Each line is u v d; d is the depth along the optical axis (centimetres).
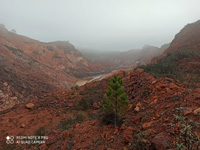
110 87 613
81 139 555
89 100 1237
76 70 8950
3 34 7150
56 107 1235
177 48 4762
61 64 8100
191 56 2211
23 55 5303
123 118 605
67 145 537
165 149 325
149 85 871
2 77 2764
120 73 1823
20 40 7719
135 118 566
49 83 4025
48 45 9069
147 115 557
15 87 2709
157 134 391
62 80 5306
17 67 3806
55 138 636
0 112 1295
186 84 783
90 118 824
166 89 706
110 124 602
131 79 1218
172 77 1116
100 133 562
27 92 2800
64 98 1455
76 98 1399
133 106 714
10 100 2220
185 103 500
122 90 570
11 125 954
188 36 5259
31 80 3509
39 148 584
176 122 405
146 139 393
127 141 427
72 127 718
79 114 943
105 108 628
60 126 827
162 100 623
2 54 3975
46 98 1541
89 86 1752
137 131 454
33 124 960
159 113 515
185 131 283
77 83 5994
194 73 1359
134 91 960
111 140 476
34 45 7650
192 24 6197
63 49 11081
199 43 4053
